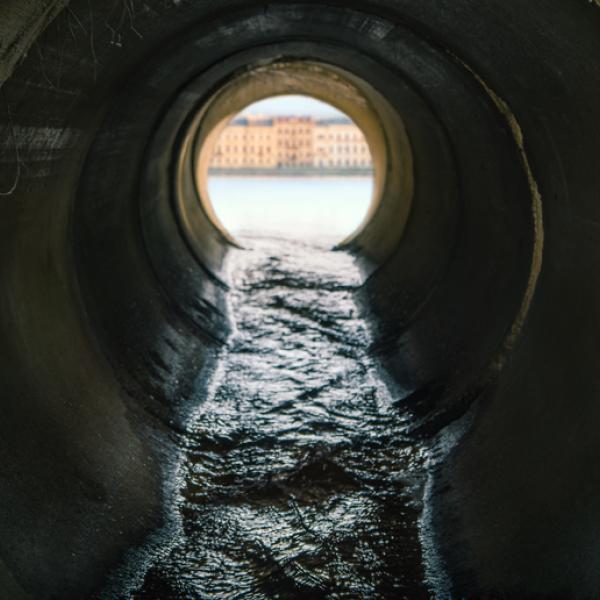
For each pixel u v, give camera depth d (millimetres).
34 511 4375
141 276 8969
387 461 6852
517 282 6723
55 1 3588
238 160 83688
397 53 7645
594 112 4184
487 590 4602
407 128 11328
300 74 15711
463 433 6609
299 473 6668
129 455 6020
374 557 5359
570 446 4645
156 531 5492
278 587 4973
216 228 16938
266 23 7172
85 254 7227
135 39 5477
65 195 6422
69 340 6160
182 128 11352
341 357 9906
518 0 4105
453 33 5695
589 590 3832
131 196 8906
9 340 4922
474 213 8391
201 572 5109
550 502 4598
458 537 5336
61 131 5422
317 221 24469
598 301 4645
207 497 6238
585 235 4914
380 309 11242
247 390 8688
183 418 7500
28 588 3906
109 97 6297
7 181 4758
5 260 5090
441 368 7945
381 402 8273
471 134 7523
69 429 5316
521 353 6203
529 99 5223
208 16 6156
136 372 7285
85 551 4633
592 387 4602
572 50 4020
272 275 14484
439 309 8969
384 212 15375
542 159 5645
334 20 7078
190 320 9891
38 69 4207
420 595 4895
